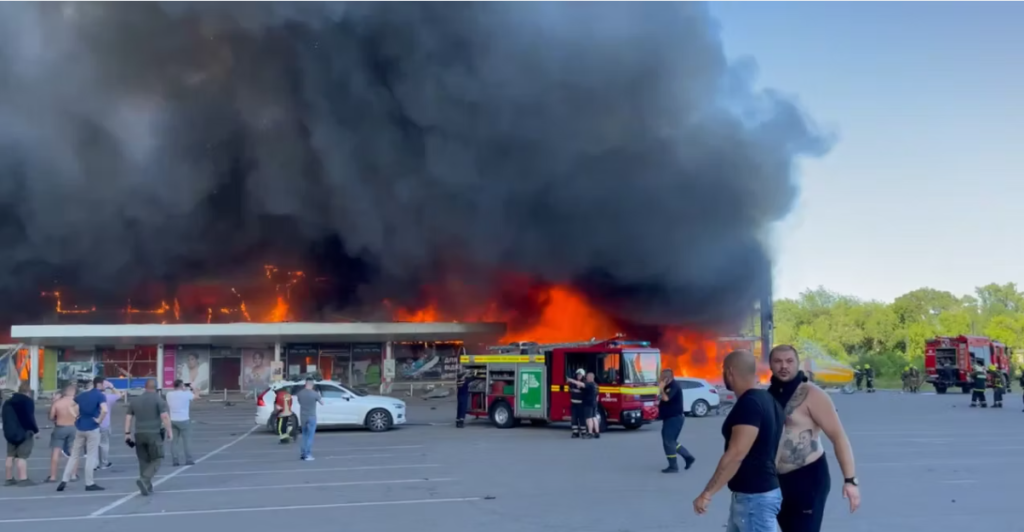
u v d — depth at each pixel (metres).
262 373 34.62
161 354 33.97
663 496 10.04
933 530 7.99
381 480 11.76
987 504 9.36
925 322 71.56
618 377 19.19
